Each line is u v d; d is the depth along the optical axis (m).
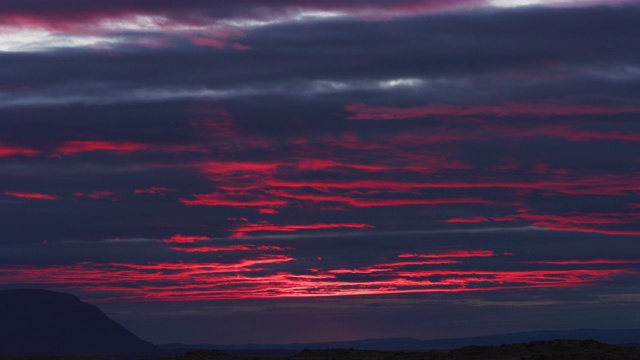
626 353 53.81
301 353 62.00
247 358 60.41
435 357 57.44
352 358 58.56
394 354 59.84
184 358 61.25
